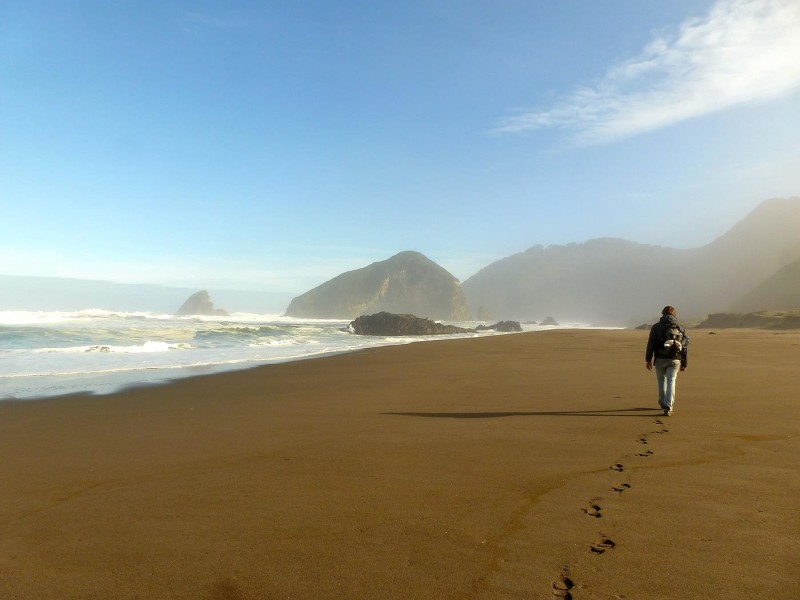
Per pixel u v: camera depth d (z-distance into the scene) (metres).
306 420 8.41
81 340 25.53
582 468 5.35
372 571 3.15
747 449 5.99
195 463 5.84
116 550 3.54
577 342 33.91
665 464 5.42
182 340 29.08
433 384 12.94
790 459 5.53
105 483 5.12
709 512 3.97
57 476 5.38
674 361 8.38
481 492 4.61
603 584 2.91
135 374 14.76
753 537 3.49
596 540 3.50
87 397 10.77
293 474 5.33
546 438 6.80
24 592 3.00
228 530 3.85
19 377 13.78
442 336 50.00
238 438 7.12
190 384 12.93
